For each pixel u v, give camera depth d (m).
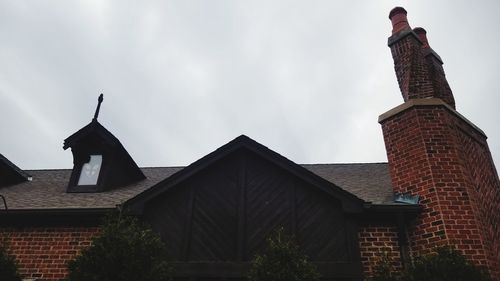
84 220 7.74
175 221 7.53
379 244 6.93
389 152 8.10
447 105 8.24
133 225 6.34
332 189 7.30
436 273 5.67
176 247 7.21
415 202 7.11
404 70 9.31
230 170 8.13
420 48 9.61
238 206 7.60
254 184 7.87
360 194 8.03
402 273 6.12
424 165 7.33
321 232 7.09
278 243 6.16
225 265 6.91
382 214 7.15
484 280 5.58
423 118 7.89
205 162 8.02
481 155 8.75
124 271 5.68
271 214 7.45
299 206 7.46
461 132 8.40
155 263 5.97
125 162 10.06
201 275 6.84
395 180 7.73
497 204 8.23
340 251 6.83
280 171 7.94
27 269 7.30
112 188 9.42
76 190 9.13
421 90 8.70
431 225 6.76
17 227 7.82
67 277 5.79
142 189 9.40
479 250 6.37
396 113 8.30
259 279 5.84
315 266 6.28
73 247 7.46
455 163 7.28
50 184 10.34
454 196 6.90
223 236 7.29
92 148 9.73
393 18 10.41
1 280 6.48
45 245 7.54
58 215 7.62
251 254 7.03
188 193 7.88
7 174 10.45
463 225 6.60
